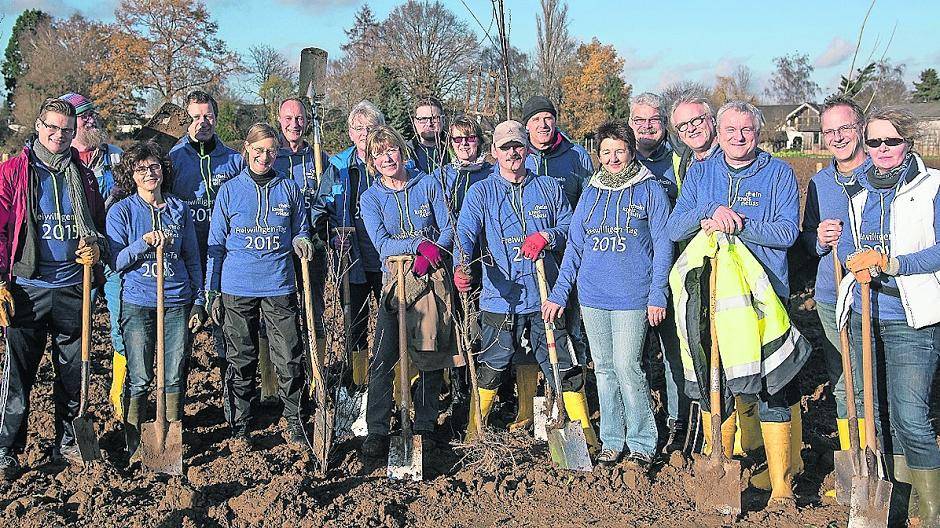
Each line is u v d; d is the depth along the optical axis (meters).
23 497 4.58
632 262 4.87
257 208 5.36
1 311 4.74
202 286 5.64
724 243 4.50
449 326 5.36
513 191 5.29
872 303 4.36
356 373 6.28
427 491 4.78
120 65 42.78
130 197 5.21
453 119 6.20
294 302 5.48
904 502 4.50
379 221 5.49
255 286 5.37
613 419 5.14
